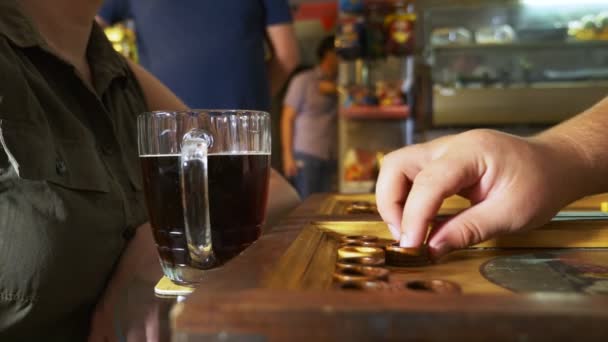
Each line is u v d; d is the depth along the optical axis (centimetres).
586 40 269
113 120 75
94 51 78
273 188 87
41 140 56
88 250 58
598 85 268
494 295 28
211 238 47
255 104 160
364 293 29
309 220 59
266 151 51
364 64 272
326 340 26
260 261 39
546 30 275
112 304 57
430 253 46
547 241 52
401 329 26
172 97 94
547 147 49
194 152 43
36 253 55
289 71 177
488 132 50
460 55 280
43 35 70
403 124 274
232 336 27
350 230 57
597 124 53
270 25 168
